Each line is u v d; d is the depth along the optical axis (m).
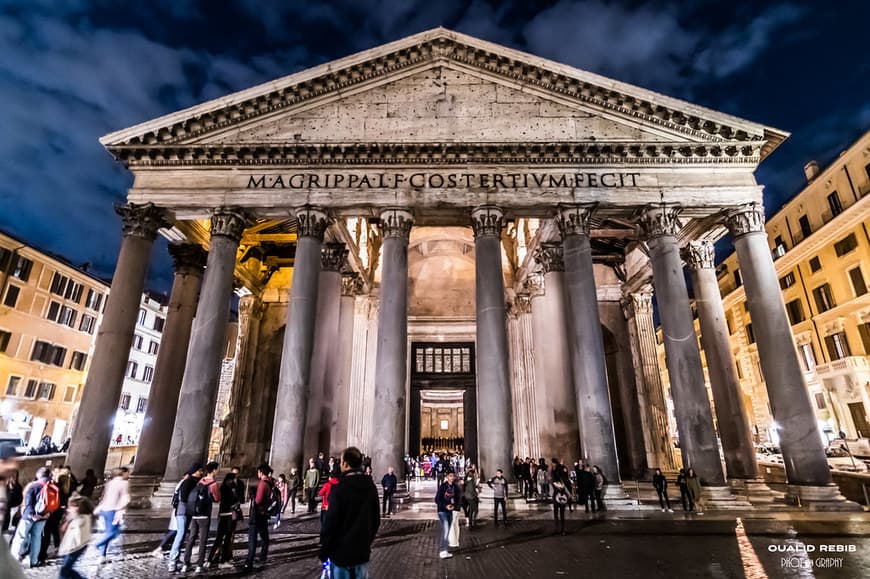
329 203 17.14
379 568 8.08
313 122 18.08
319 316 19.78
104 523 9.07
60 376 34.69
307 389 15.53
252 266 27.30
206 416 15.04
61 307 34.81
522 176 17.44
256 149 17.33
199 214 17.89
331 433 18.73
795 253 32.38
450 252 28.80
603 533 10.87
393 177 17.42
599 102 18.06
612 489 14.28
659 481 14.19
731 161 17.55
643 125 17.84
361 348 25.48
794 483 14.73
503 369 15.46
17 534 8.34
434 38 18.86
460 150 17.38
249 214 17.84
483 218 16.92
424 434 46.50
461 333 27.39
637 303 26.47
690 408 15.16
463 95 18.41
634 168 17.52
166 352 19.67
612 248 27.19
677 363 15.67
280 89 18.03
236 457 25.17
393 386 15.37
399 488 14.68
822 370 30.66
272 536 10.72
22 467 15.39
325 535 4.26
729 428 18.00
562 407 18.50
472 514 11.76
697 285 20.25
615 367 26.97
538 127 17.91
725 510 13.79
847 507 13.70
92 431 14.95
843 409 29.30
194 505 8.19
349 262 23.34
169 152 17.44
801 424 14.88
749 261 16.73
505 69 18.55
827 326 30.30
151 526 11.91
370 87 18.55
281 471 14.41
